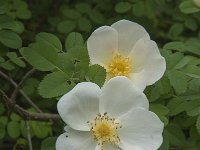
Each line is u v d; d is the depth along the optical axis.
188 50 0.21
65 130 0.16
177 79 0.19
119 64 0.19
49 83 0.17
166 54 0.20
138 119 0.17
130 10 0.25
